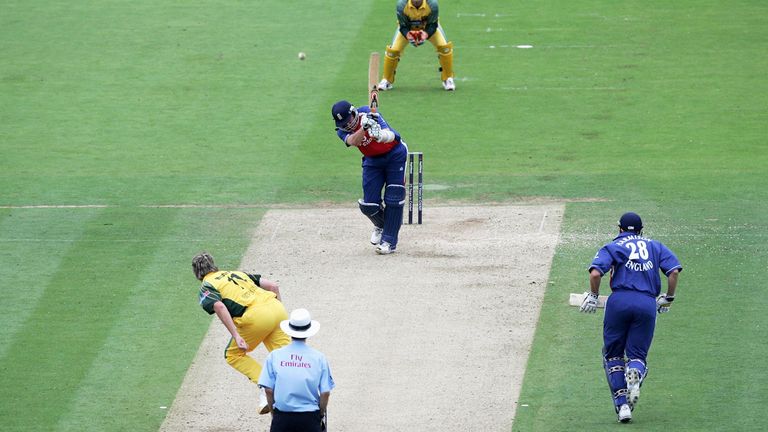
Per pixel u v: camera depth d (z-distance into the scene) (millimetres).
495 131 92312
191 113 97688
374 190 66062
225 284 47344
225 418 49375
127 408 50406
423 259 66000
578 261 64938
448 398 50219
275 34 119500
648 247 47469
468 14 126438
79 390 52062
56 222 73625
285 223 73062
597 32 119688
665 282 61750
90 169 84688
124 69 109438
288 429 42094
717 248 66375
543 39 117500
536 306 59219
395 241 67125
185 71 108688
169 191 79750
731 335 55281
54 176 83062
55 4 130000
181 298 61812
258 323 47125
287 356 42312
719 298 59562
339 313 58844
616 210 73750
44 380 53031
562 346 54875
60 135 92750
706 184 78688
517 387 51062
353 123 64875
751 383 50344
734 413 47594
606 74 106562
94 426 48844
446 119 95375
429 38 101812
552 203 75688
